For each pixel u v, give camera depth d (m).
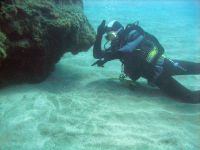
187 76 2.42
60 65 2.50
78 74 2.29
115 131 1.34
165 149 1.21
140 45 1.84
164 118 1.53
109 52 1.93
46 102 1.60
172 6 13.45
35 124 1.35
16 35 1.69
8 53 1.67
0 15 1.61
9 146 1.16
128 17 6.74
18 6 1.71
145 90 2.00
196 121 1.52
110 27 1.91
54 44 1.95
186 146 1.24
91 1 12.86
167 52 3.25
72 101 1.67
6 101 1.55
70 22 1.96
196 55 3.16
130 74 1.91
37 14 1.80
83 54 3.11
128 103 1.72
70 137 1.26
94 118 1.47
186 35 4.62
